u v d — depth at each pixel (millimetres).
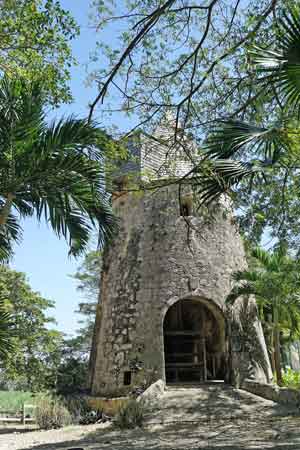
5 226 8227
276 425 9766
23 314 20516
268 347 19016
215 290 15102
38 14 6633
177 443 8320
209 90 8664
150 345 13969
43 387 19312
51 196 6719
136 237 16219
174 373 16734
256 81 7082
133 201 17031
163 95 8711
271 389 12406
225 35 8273
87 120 6598
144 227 16250
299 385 15211
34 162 6211
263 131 5848
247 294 15172
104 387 14234
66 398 15836
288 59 4312
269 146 6398
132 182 9969
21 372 19312
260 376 14125
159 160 12164
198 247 15617
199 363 15234
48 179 6457
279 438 8242
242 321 15062
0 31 6672
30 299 20688
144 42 8133
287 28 4219
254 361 14359
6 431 13148
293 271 14172
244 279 15016
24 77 6738
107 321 15484
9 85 6227
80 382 19594
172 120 9172
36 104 6262
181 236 15703
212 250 15758
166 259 15289
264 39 7320
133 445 8383
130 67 8328
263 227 8773
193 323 17625
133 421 10906
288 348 24438
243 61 7859
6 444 9695
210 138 6039
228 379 14148
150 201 16547
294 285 14273
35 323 20469
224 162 6090
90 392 15594
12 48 6855
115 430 10719
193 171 7449
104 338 15266
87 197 6781
